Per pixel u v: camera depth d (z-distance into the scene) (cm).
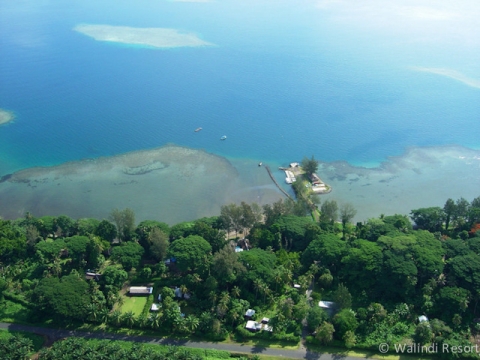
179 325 15725
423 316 16212
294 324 15962
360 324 15762
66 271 18488
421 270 17025
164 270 18462
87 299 16288
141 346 14850
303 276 17550
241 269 17150
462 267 16788
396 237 18338
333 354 15162
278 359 14925
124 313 16462
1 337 15638
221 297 16562
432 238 18650
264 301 17162
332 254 18050
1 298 17225
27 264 19088
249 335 15750
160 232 18950
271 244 19725
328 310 16500
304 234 19875
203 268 17500
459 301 15775
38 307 16312
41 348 15250
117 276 17450
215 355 15000
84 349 14312
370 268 17238
